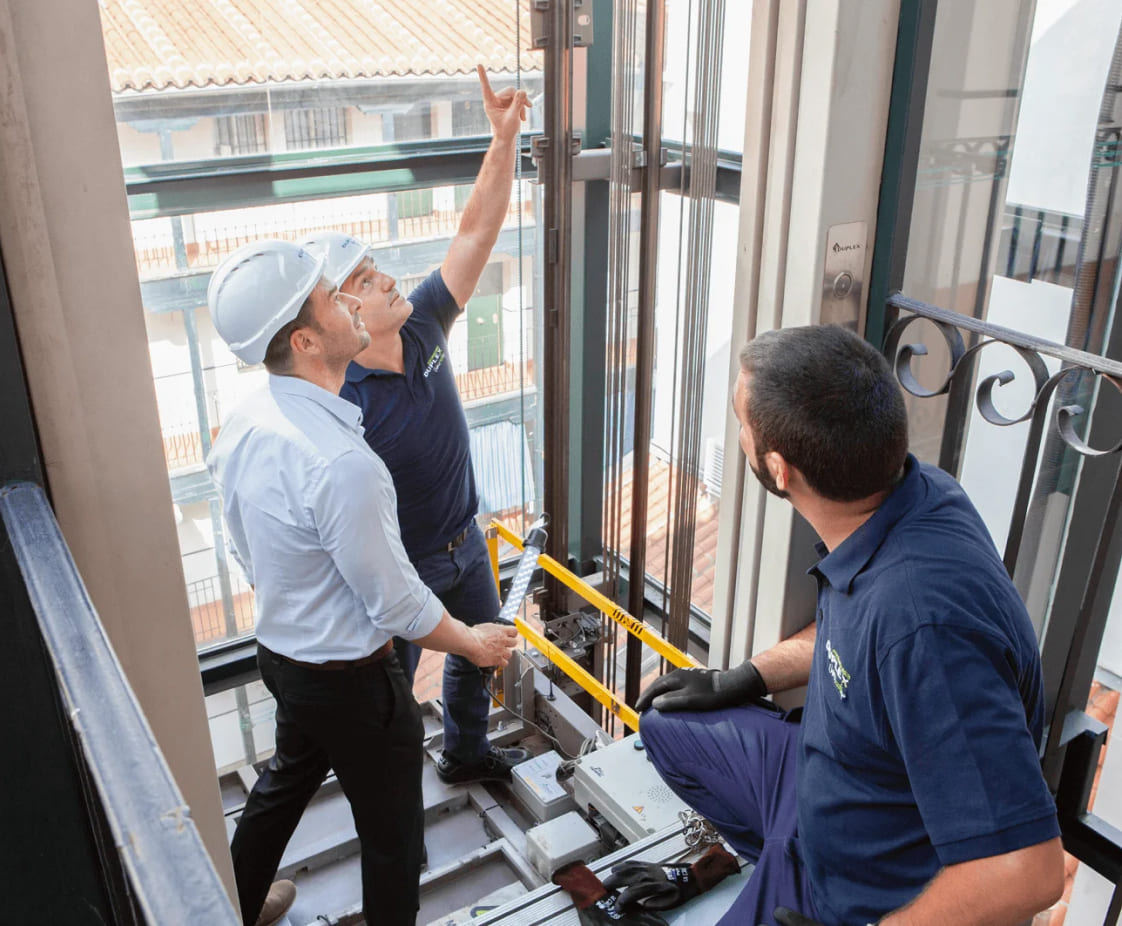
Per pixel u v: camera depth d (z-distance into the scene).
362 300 1.97
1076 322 1.86
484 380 4.37
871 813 1.22
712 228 2.35
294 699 1.72
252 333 1.58
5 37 1.07
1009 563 1.62
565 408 2.88
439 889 2.35
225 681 3.23
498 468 4.06
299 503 1.56
